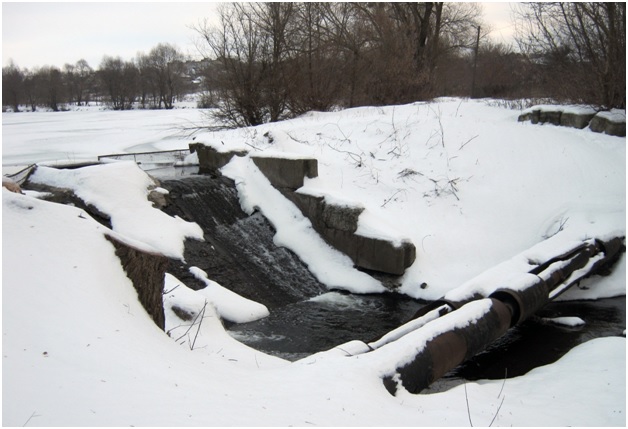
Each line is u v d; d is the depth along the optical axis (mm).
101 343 4379
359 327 8891
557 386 5785
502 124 14922
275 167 12375
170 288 7805
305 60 19953
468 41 42250
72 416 3422
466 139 14133
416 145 14141
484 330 6641
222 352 6438
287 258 11328
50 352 4051
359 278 10711
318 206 11461
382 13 23844
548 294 8297
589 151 12773
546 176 12414
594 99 14258
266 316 9258
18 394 3516
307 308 9781
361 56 21672
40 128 33938
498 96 25484
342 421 4184
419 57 24516
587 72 14672
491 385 5953
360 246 10789
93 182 10102
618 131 13031
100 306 4859
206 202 11914
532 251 9555
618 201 11195
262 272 10734
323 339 8375
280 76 19484
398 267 10258
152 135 27062
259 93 19484
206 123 27672
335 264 11078
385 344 6500
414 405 5016
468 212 11977
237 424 3766
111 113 56469
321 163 13445
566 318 8836
